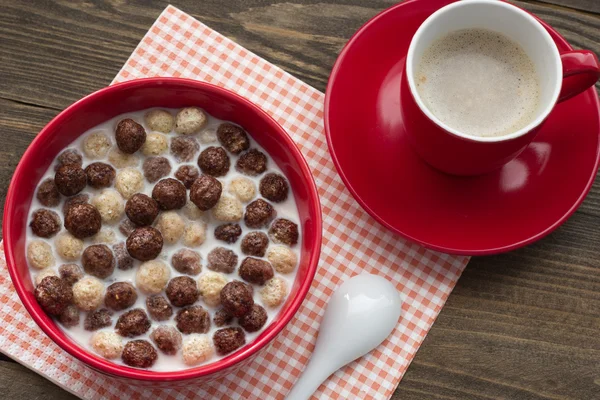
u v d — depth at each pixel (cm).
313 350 64
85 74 67
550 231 63
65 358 63
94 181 59
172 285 58
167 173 60
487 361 66
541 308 66
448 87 62
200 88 60
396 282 65
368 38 64
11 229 57
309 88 67
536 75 62
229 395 64
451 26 62
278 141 60
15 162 66
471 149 59
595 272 66
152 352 58
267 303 59
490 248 62
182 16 67
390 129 64
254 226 60
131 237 58
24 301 56
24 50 67
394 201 64
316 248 59
